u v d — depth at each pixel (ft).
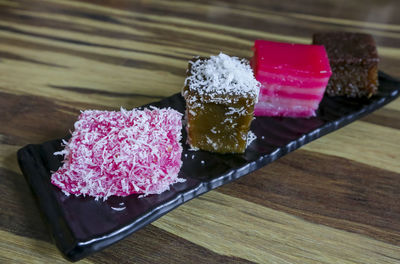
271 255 0.58
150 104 0.76
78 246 0.54
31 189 0.60
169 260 0.57
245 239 0.59
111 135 0.62
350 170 0.69
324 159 0.71
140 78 0.85
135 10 1.06
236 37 0.98
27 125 0.73
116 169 0.61
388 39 1.00
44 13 1.01
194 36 0.97
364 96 0.82
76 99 0.79
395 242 0.60
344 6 1.15
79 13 1.03
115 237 0.56
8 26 0.95
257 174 0.68
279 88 0.76
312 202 0.64
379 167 0.70
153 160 0.62
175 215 0.61
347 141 0.74
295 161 0.70
